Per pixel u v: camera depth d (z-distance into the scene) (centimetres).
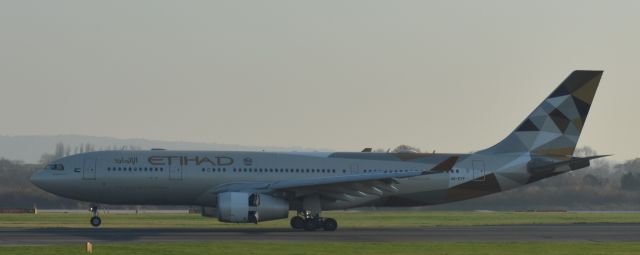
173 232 19175
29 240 16312
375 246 15312
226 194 19425
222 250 14250
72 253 13638
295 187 19700
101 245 15025
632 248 15450
